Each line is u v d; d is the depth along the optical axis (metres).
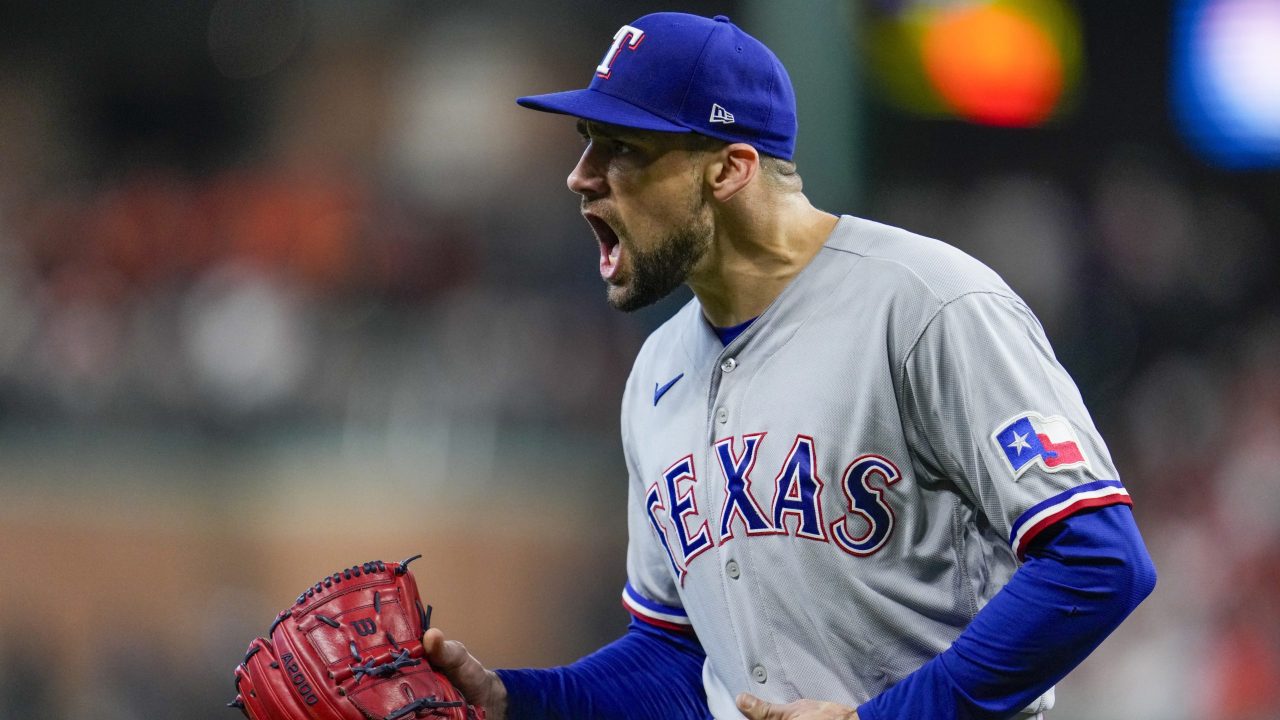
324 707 7.67
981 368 7.29
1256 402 37.16
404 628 8.00
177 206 41.66
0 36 49.62
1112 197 44.16
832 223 8.09
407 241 40.88
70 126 50.03
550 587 31.06
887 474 7.51
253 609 30.12
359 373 35.81
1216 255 44.31
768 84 7.91
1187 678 28.25
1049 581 6.96
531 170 46.84
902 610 7.62
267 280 37.69
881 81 43.00
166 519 30.56
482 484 32.25
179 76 50.59
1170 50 45.31
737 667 8.12
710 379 8.11
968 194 42.88
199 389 35.06
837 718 7.31
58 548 30.23
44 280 37.91
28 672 29.30
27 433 32.25
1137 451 37.28
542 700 8.48
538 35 48.78
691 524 8.12
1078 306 41.09
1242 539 31.95
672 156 7.76
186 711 29.31
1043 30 44.25
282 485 31.47
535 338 36.62
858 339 7.61
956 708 7.06
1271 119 45.28
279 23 50.16
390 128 48.94
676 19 7.91
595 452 33.25
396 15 49.62
